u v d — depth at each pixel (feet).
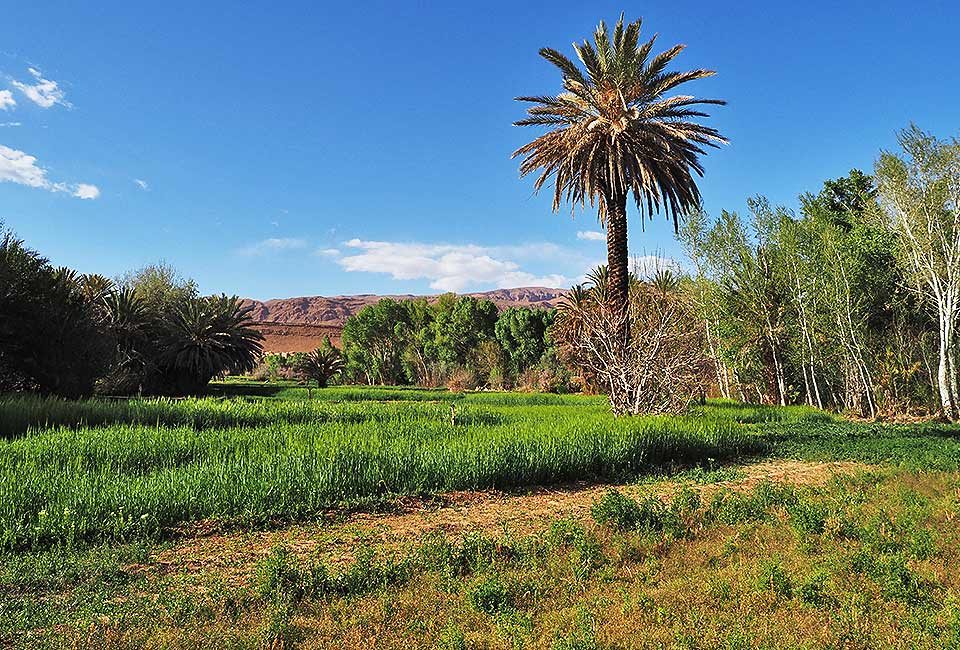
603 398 127.85
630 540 26.11
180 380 166.20
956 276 94.32
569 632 17.17
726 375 151.23
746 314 128.26
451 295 258.78
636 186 83.35
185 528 28.91
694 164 86.53
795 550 24.75
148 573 23.12
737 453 57.72
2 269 94.63
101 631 17.56
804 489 37.27
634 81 82.94
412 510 33.65
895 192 98.94
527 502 36.29
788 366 129.49
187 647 16.53
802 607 19.07
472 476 39.17
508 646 16.42
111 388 142.41
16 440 44.68
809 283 113.80
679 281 131.75
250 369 182.29
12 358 97.19
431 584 21.26
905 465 45.60
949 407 94.17
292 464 35.65
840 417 98.32
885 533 26.58
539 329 209.97
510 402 129.29
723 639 16.65
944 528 27.86
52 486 30.09
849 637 17.20
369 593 20.62
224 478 32.37
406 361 238.48
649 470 48.42
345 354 254.06
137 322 157.58
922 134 96.58
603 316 80.43
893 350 107.24
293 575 21.53
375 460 38.40
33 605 19.51
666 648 16.35
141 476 34.32
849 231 124.47
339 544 27.27
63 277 115.44
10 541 25.23
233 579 22.56
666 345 75.10
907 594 19.84
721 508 31.55
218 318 167.94
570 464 43.98
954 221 95.04
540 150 88.79
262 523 30.01
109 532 27.32
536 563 23.21
